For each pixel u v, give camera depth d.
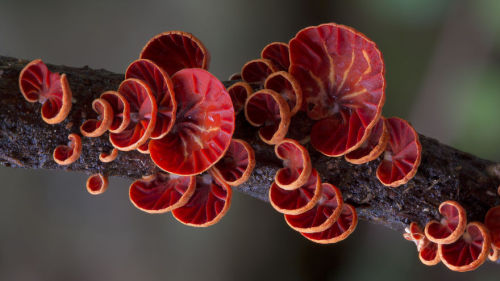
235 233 0.54
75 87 0.29
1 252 0.54
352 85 0.29
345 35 0.29
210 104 0.29
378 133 0.29
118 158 0.30
